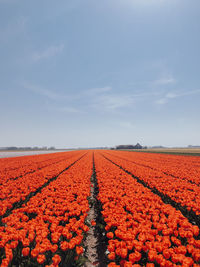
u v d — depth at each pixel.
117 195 7.37
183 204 6.71
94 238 5.57
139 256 3.35
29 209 5.71
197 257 3.31
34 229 4.42
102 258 4.53
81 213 6.11
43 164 20.78
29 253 3.82
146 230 4.32
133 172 14.28
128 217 5.25
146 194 7.68
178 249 3.50
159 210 6.15
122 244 3.69
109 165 18.98
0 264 3.59
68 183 9.58
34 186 8.91
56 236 4.02
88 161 24.28
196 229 4.27
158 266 3.42
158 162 24.20
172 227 4.49
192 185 9.89
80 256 4.03
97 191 9.84
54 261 3.24
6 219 4.96
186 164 21.89
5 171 15.22
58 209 5.87
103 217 5.89
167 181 10.87
